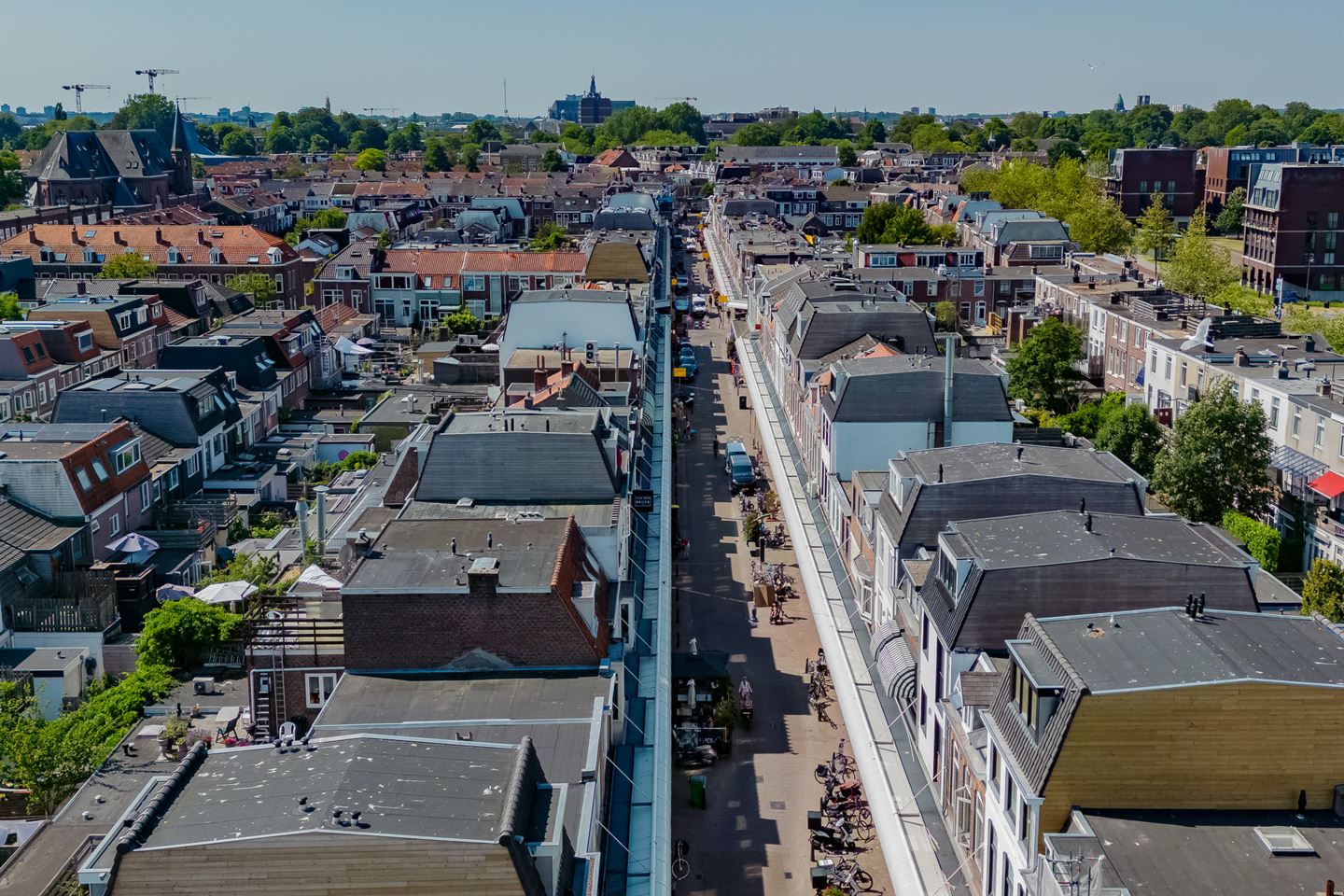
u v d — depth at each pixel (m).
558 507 77.75
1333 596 86.88
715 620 95.81
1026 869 48.00
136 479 101.56
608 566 73.56
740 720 79.81
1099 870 43.50
